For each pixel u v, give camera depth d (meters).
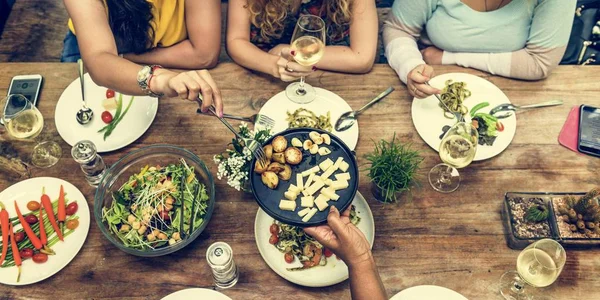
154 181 1.56
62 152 1.69
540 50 1.89
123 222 1.51
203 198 1.55
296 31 1.68
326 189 1.45
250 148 1.46
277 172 1.48
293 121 1.74
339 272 1.48
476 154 1.70
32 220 1.54
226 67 1.91
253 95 1.83
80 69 1.77
